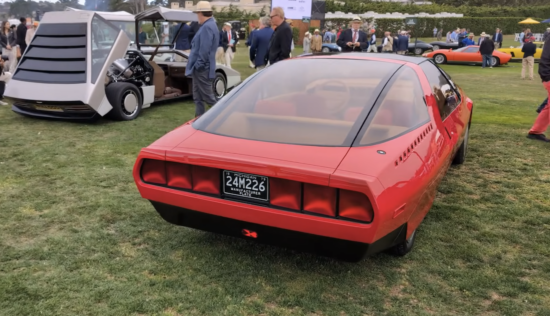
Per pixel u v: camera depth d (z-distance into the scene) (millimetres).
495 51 19125
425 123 2680
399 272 2537
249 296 2285
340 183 1956
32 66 6266
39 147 5043
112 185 3891
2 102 7891
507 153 5070
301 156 2143
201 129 2562
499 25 49062
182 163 2299
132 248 2779
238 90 2918
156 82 7473
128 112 6555
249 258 2664
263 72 3082
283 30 6645
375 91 2652
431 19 45719
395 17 46281
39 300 2217
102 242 2852
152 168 2420
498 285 2408
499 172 4398
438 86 3332
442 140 2791
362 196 1955
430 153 2496
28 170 4242
